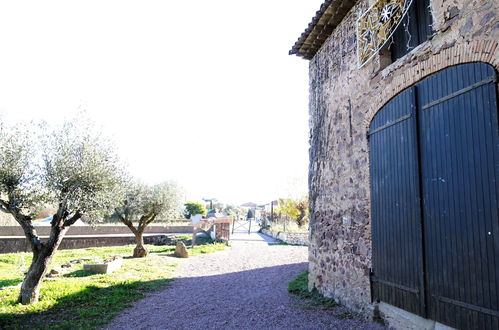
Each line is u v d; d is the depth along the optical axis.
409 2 5.26
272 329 5.35
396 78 5.13
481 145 3.64
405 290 4.70
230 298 7.80
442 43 4.28
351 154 6.39
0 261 15.18
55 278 9.49
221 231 22.78
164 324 5.83
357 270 5.96
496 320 3.36
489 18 3.65
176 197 17.11
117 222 27.94
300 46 8.20
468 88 3.84
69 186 7.18
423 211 4.43
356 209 6.11
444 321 4.01
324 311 6.20
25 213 7.43
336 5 6.77
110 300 7.34
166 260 14.48
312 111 8.36
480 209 3.60
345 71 6.80
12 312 6.19
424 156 4.47
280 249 19.03
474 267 3.64
